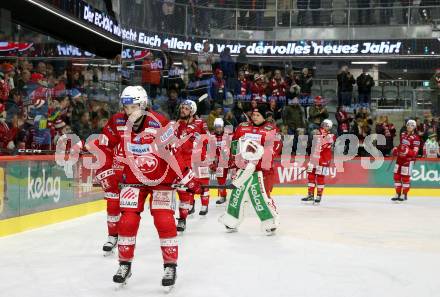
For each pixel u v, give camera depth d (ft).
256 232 26.55
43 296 14.43
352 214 34.68
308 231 27.12
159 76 56.18
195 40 59.21
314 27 60.44
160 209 15.16
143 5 54.65
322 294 14.87
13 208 24.98
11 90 36.52
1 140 34.32
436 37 58.49
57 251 20.92
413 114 57.06
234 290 15.16
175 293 14.82
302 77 57.88
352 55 59.67
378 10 59.26
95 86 48.42
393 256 20.72
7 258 19.52
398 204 41.63
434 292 15.25
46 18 40.45
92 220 30.25
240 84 58.13
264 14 60.75
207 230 27.22
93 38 48.57
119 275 14.90
